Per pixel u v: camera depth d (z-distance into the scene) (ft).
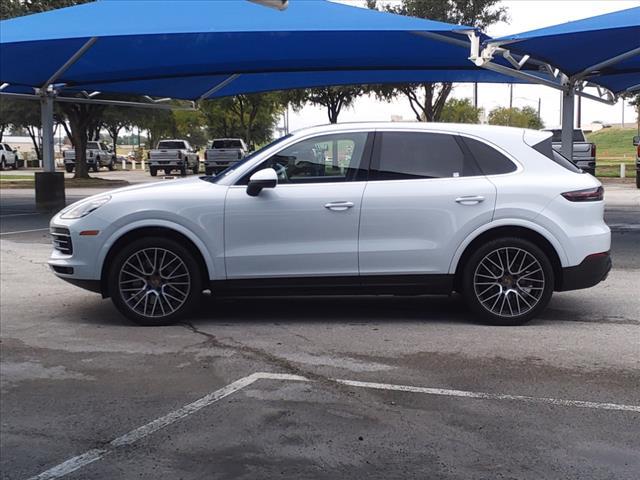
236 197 20.81
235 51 41.50
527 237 21.13
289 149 21.36
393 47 40.55
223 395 15.78
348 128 21.47
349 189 20.80
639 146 80.02
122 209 20.86
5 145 164.55
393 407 14.99
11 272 30.99
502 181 20.88
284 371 17.31
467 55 43.62
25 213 57.62
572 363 17.76
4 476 12.16
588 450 12.90
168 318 21.48
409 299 25.34
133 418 14.56
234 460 12.69
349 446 13.19
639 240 39.86
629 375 16.85
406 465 12.42
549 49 36.78
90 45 37.19
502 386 16.16
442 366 17.60
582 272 20.99
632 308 23.80
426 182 20.88
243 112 140.87
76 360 18.33
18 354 18.86
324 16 32.04
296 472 12.21
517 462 12.47
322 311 23.54
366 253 20.76
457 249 20.83
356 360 18.12
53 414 14.83
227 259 20.88
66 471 12.34
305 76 54.24
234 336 20.45
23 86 55.11
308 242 20.80
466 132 21.42
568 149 46.37
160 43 37.86
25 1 64.90
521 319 21.26
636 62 42.27
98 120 112.37
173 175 128.88
